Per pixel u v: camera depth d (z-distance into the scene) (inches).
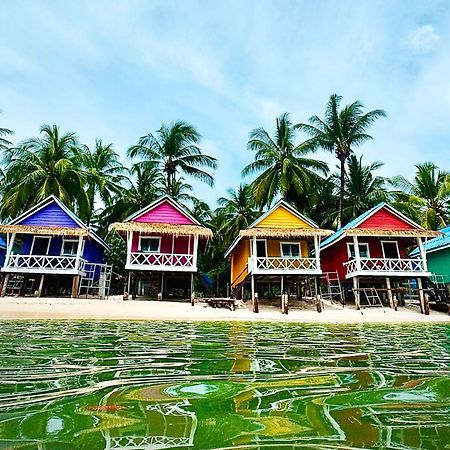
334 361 142.9
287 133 1131.3
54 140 996.6
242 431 62.7
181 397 85.0
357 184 1131.3
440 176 1127.0
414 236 732.7
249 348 182.9
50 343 187.2
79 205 986.1
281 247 781.3
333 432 62.6
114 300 653.9
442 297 702.5
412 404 80.3
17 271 685.3
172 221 803.4
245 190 1268.5
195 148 1143.0
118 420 67.5
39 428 62.6
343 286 822.5
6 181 965.2
